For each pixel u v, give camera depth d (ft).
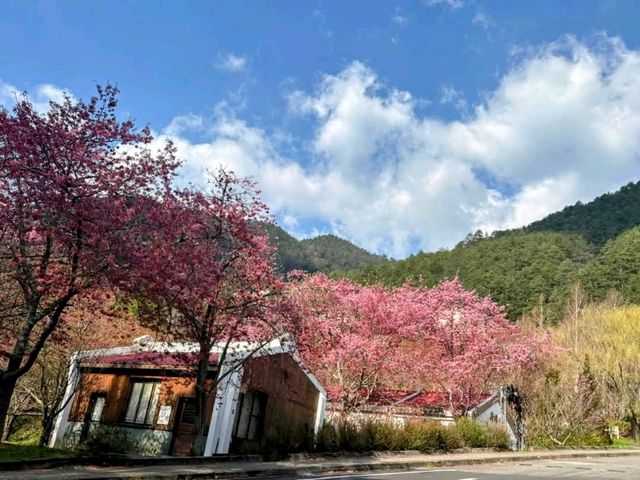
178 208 46.73
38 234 40.34
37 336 56.18
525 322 203.72
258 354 62.23
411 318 97.50
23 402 75.31
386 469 58.95
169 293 45.83
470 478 50.93
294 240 629.10
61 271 41.29
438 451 77.51
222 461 54.08
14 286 48.73
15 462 40.32
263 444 60.08
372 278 302.45
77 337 69.72
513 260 331.77
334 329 86.33
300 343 64.03
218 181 54.75
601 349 166.50
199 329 52.90
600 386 140.26
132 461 46.88
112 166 43.68
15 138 38.55
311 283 65.36
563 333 180.86
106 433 63.21
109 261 40.40
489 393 105.19
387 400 99.45
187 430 60.59
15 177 38.52
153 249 42.57
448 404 98.99
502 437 91.71
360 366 86.38
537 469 64.80
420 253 391.04
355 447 67.77
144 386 66.80
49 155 40.42
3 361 67.51
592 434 117.70
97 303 47.98
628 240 308.40
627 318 192.13
